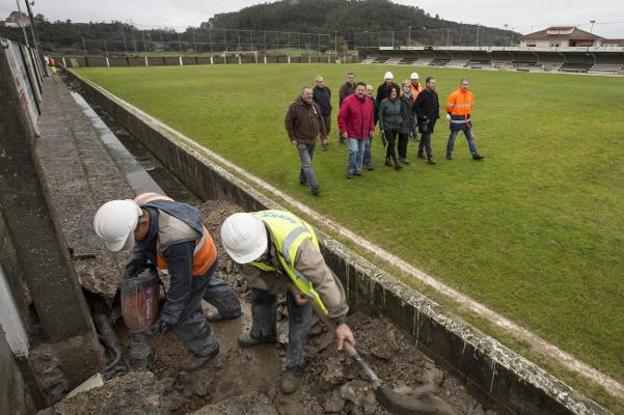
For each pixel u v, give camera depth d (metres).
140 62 45.72
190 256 2.76
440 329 2.99
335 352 3.29
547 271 4.34
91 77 28.97
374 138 10.18
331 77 26.91
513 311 3.73
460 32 54.34
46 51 53.47
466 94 7.75
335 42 66.38
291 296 2.97
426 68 38.56
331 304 2.61
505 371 2.59
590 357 3.22
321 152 9.11
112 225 2.53
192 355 3.47
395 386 2.96
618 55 31.83
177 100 17.25
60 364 3.00
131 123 12.90
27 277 2.67
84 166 8.71
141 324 3.13
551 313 3.70
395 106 7.36
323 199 6.45
